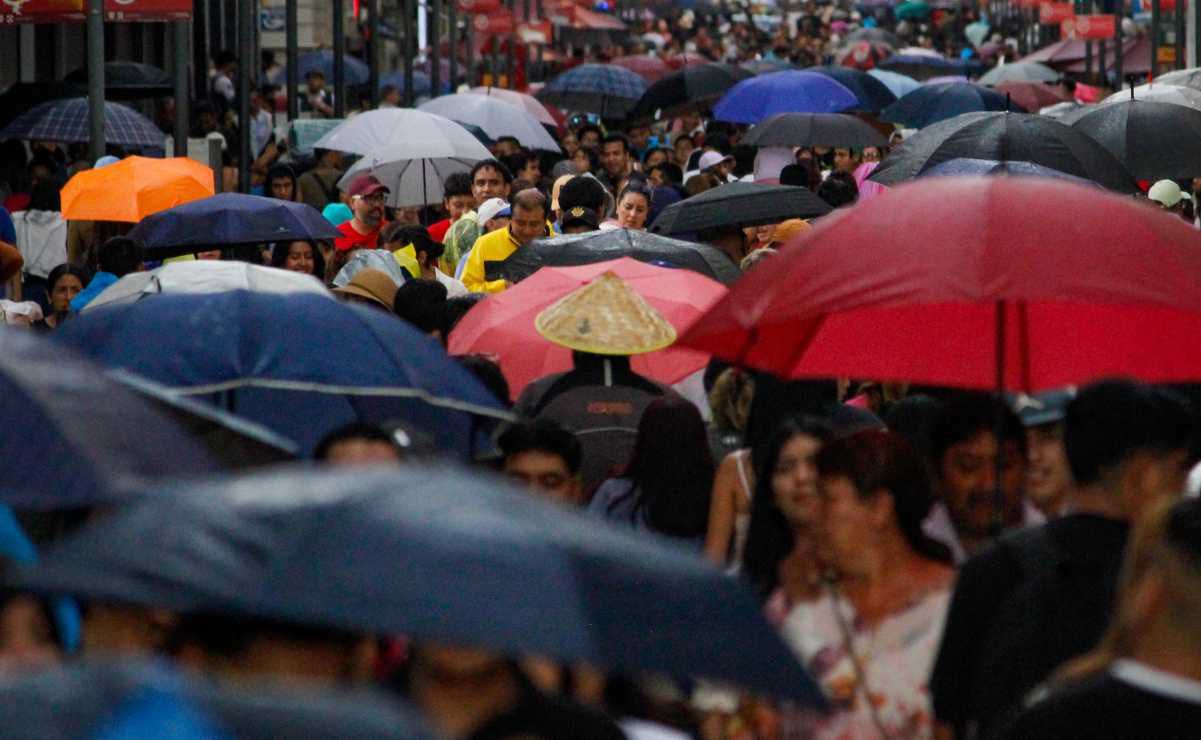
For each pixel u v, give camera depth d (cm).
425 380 1736
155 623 1116
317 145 4869
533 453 1862
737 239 3812
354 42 14025
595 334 2262
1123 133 3888
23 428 1100
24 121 5516
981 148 3105
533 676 1193
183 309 1752
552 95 8238
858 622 1408
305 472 916
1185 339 1688
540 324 2297
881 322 1706
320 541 855
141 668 557
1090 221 1457
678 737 1252
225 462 1800
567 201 3759
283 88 10581
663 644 903
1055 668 1258
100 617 1120
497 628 839
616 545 914
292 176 5266
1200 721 970
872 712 1394
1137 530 1001
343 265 3569
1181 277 1441
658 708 1495
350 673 923
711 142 6581
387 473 905
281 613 831
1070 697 998
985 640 1304
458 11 12719
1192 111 3956
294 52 8519
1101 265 1432
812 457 1538
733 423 2141
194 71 10081
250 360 1719
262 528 862
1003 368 1590
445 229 4491
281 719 563
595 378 2286
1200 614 960
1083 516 1290
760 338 1694
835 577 1417
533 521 894
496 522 880
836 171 5400
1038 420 1742
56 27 8631
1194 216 4444
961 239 1443
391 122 4803
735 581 948
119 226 4119
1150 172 3859
